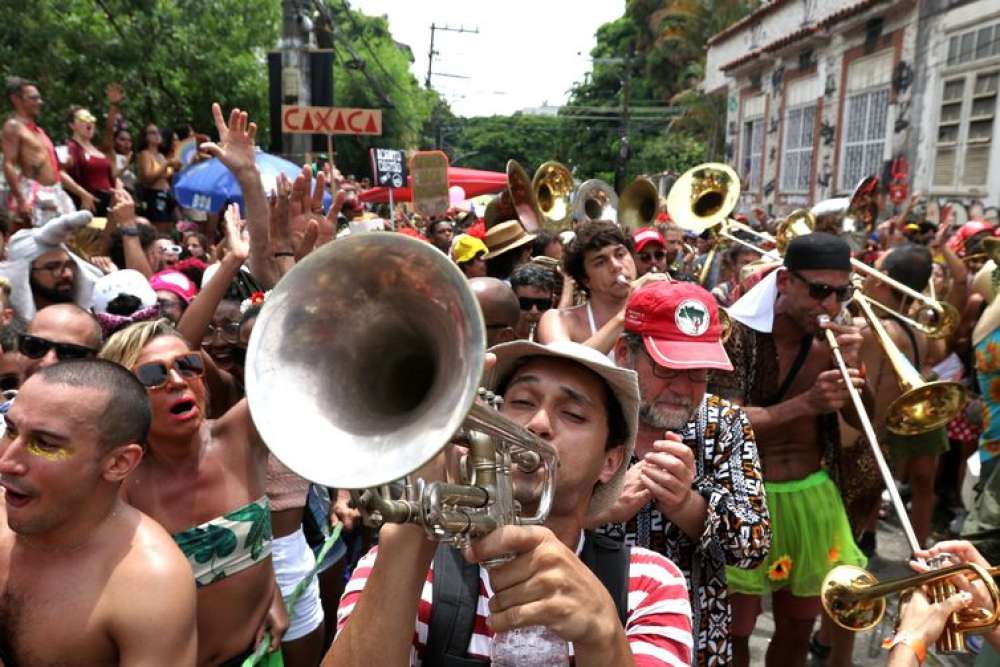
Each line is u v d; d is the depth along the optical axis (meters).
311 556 2.97
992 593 1.93
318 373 1.16
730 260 7.54
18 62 12.25
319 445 1.10
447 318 1.10
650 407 2.41
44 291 4.04
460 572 1.56
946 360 5.66
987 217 13.53
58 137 12.87
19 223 6.27
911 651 1.95
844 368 3.01
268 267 3.97
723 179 6.66
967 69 14.38
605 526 2.39
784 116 22.23
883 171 17.00
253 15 16.58
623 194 8.15
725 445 2.44
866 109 17.92
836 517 3.26
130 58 13.77
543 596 1.18
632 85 52.72
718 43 28.50
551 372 1.68
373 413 1.15
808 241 3.13
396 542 1.30
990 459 4.09
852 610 2.20
